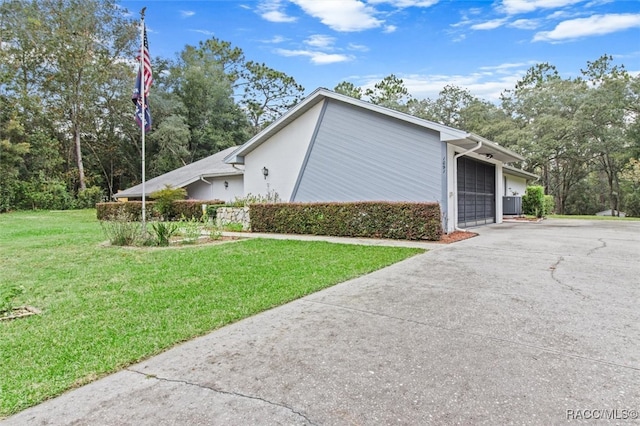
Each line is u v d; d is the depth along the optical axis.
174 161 29.81
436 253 7.05
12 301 4.22
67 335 3.26
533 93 29.53
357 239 9.24
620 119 26.30
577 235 9.88
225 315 3.70
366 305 3.97
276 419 2.01
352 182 11.52
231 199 17.70
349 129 11.55
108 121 28.92
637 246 7.73
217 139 33.09
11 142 22.30
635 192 27.91
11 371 2.62
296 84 40.44
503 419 1.98
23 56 23.80
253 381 2.43
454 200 10.64
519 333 3.13
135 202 17.03
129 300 4.24
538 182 32.88
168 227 9.84
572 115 27.73
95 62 25.56
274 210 11.08
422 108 37.16
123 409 2.15
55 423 2.03
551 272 5.32
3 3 22.70
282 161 13.19
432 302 4.02
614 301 3.95
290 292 4.47
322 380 2.42
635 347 2.84
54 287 4.86
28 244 8.63
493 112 33.12
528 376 2.42
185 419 2.03
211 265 6.08
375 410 2.08
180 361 2.76
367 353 2.80
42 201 23.19
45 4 23.59
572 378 2.39
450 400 2.16
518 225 13.57
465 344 2.93
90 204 25.73
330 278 5.14
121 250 7.71
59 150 26.66
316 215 10.32
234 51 38.50
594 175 34.81
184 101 32.94
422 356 2.73
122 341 3.11
